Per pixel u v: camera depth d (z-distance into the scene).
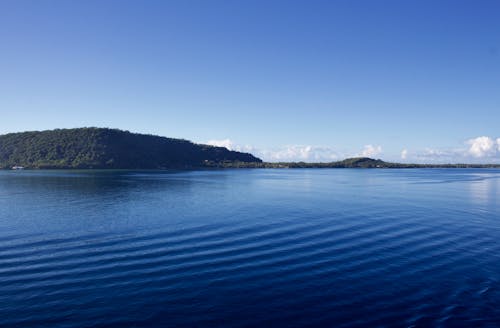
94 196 58.47
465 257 22.77
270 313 15.23
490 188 82.69
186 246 25.42
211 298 16.59
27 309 15.49
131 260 22.06
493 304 15.85
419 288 17.64
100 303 16.06
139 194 62.41
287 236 28.64
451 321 14.47
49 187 76.38
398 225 33.44
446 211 42.84
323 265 21.09
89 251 24.08
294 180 116.44
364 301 16.25
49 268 20.61
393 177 146.25
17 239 27.47
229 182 101.06
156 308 15.62
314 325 14.28
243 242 26.62
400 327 14.09
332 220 35.94
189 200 53.62
